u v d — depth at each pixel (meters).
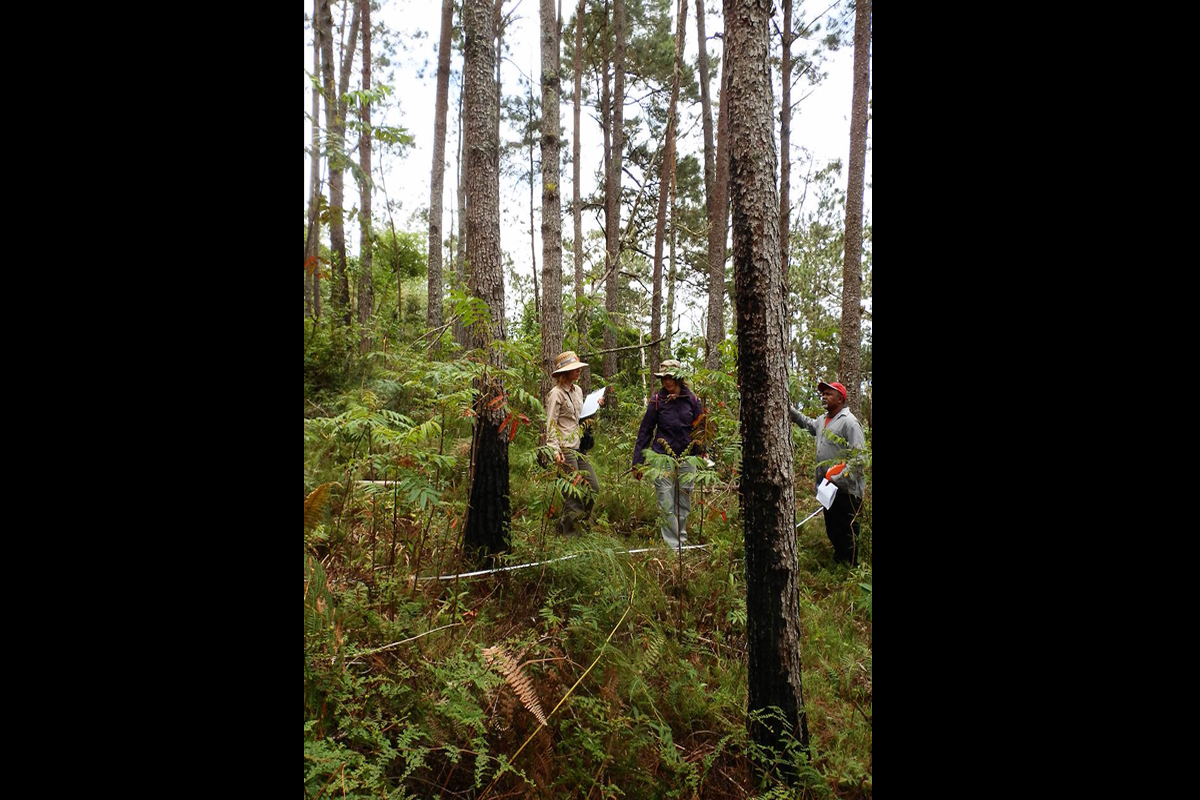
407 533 3.97
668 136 11.41
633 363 11.91
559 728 2.64
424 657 2.79
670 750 2.58
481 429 3.97
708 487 4.80
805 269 15.13
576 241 12.66
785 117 9.94
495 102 4.30
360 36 14.57
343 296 9.04
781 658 2.62
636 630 3.53
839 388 5.28
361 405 3.70
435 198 11.48
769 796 2.37
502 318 4.29
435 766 2.40
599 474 6.43
